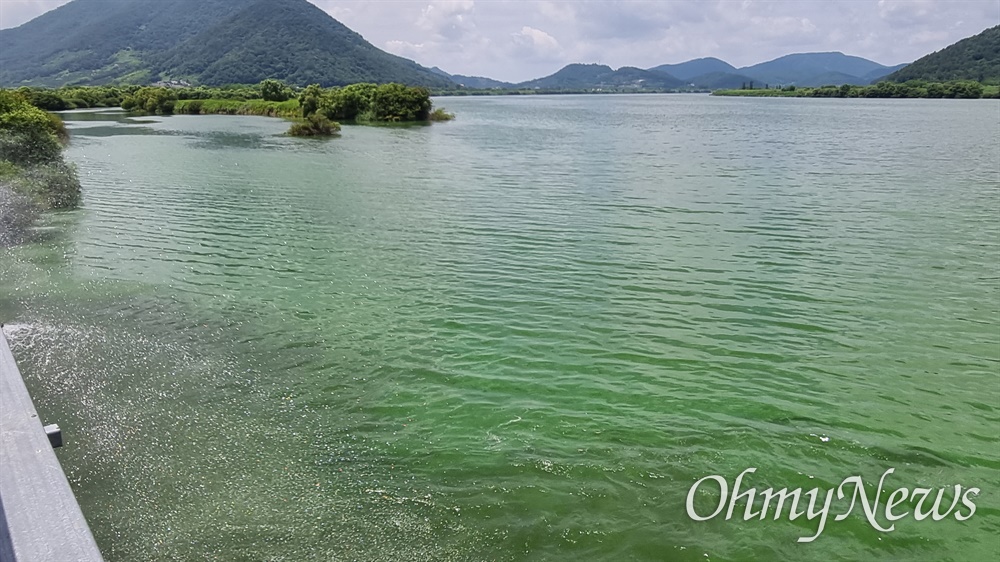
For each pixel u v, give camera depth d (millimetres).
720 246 22438
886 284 18359
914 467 9648
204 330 14391
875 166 44156
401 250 21672
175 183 35531
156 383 11727
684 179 38375
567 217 27312
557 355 13375
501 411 11016
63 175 29953
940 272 19500
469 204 30312
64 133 58344
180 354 13062
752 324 15305
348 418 10734
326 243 22516
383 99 102312
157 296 16578
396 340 14016
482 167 44375
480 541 7805
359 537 7801
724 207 29578
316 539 7746
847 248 22203
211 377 12062
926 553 7859
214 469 9117
